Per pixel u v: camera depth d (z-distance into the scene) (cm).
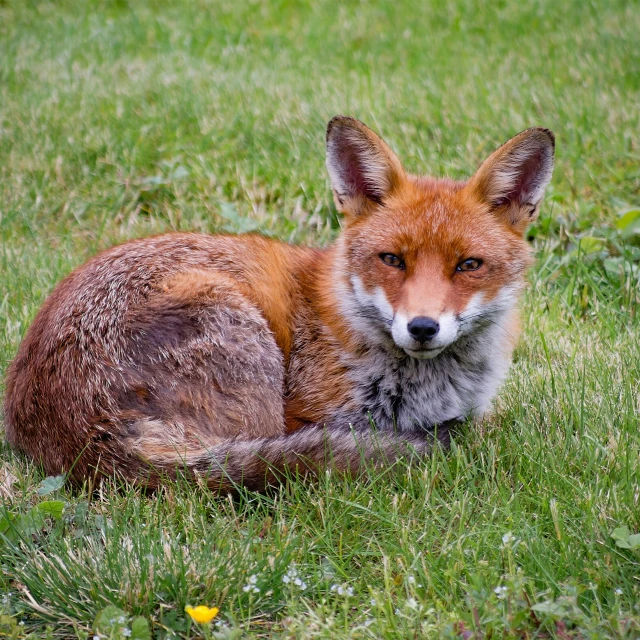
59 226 1422
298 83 1889
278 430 879
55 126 1661
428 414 926
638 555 684
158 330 838
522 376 1038
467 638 609
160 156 1556
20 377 873
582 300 1217
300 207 1393
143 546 709
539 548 700
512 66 1970
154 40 2289
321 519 777
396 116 1666
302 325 938
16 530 730
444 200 882
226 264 932
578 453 853
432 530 745
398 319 820
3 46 2164
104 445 809
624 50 1975
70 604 664
